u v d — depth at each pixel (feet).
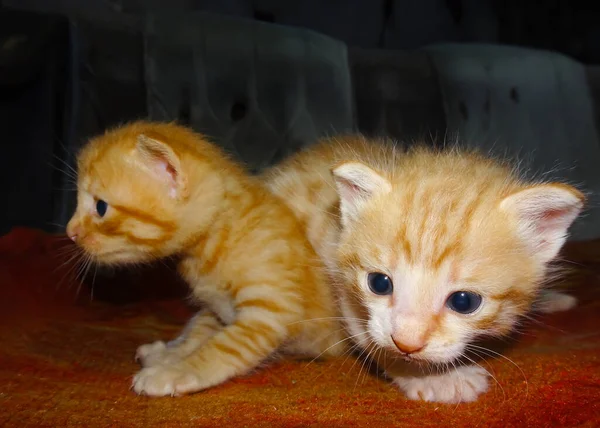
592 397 0.71
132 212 0.84
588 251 1.35
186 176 0.84
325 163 0.99
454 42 1.93
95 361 0.85
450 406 0.73
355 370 0.86
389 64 1.64
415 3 1.99
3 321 0.94
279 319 0.84
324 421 0.68
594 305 1.02
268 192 0.93
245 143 1.45
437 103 1.66
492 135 1.70
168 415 0.69
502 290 0.73
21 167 1.23
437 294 0.72
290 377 0.83
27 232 1.19
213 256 0.86
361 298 0.77
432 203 0.74
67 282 1.08
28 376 0.78
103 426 0.66
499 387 0.76
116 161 0.85
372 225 0.76
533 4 2.08
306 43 1.55
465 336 0.73
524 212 0.74
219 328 0.90
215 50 1.44
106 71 1.31
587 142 1.79
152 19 1.41
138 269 1.15
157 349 0.86
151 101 1.36
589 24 2.07
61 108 1.25
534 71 1.77
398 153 0.94
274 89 1.49
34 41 1.20
